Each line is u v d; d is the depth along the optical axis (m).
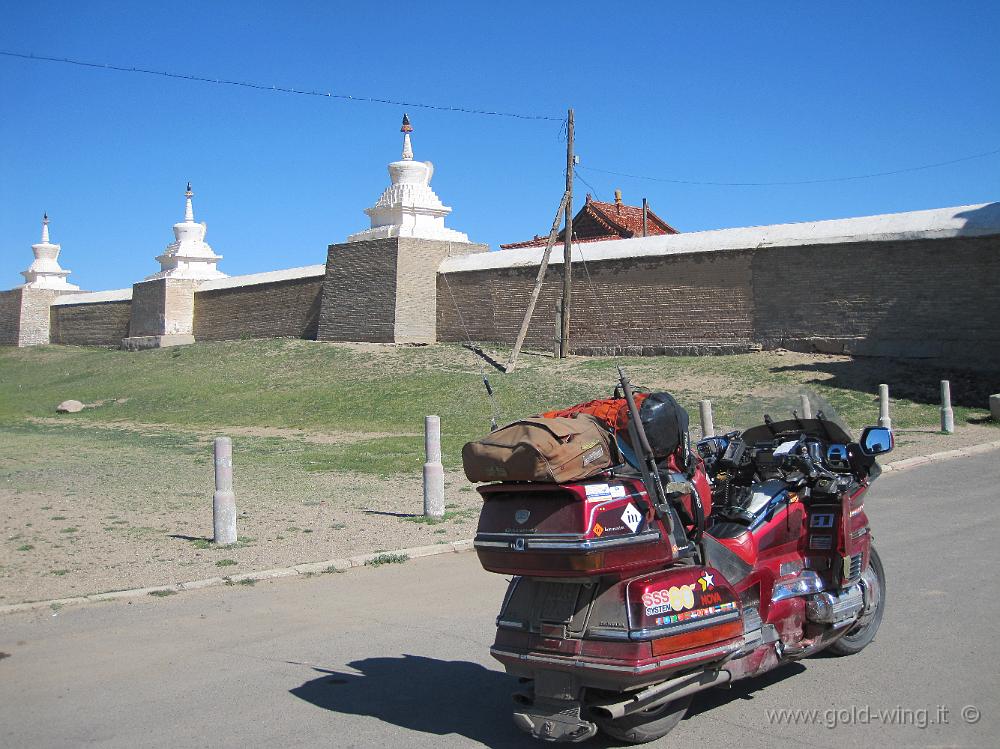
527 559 5.00
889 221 25.86
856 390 22.78
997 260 23.55
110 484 16.34
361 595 8.73
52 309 62.53
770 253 27.92
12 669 6.75
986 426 18.91
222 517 10.88
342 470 17.91
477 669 6.68
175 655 7.04
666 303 30.45
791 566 6.04
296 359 38.41
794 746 5.11
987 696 5.68
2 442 24.84
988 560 8.92
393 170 40.12
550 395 26.88
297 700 6.10
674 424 5.39
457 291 37.66
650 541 5.00
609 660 4.84
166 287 50.59
